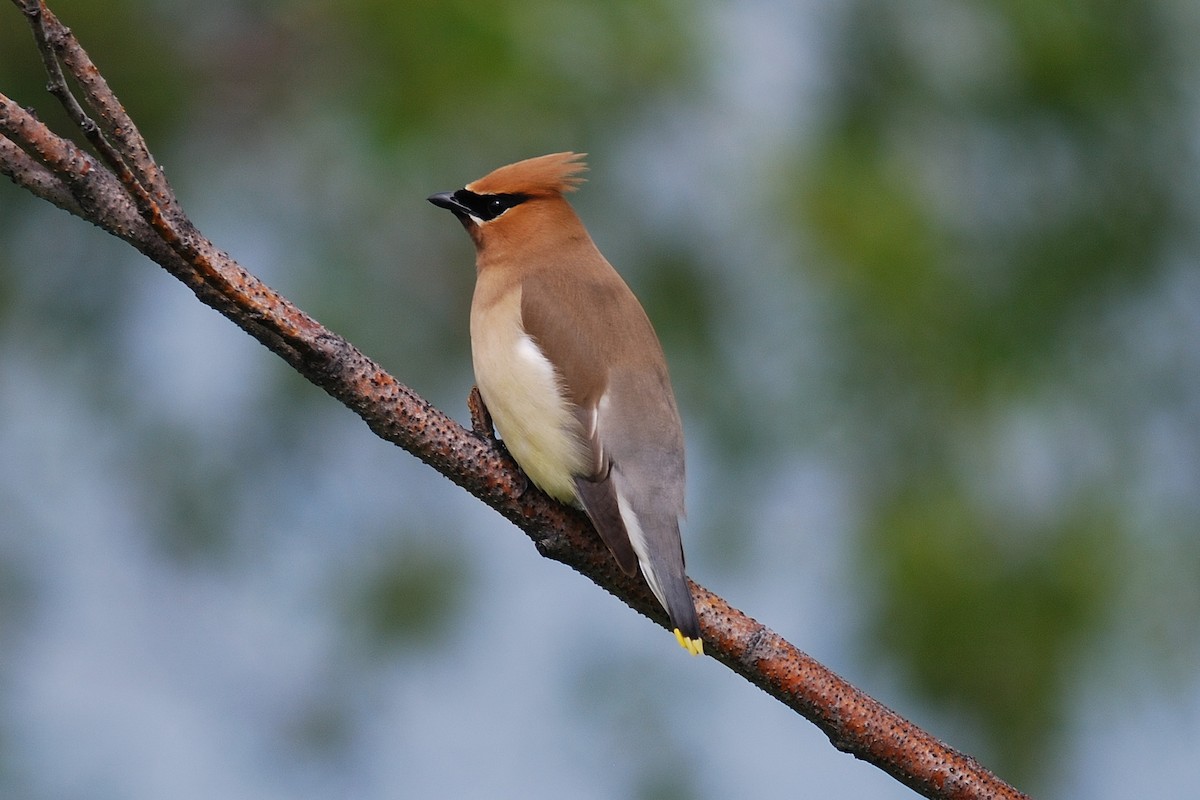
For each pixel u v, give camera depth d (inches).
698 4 569.0
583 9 548.7
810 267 548.7
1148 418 564.7
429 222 564.1
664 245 558.9
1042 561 518.0
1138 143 576.7
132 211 286.8
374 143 550.3
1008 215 570.6
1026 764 490.9
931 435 542.9
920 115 578.2
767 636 306.0
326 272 562.9
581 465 343.3
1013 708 494.6
